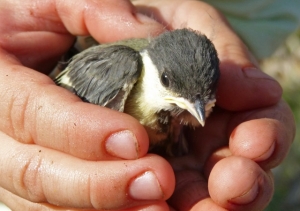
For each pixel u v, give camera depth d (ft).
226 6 1.00
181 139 0.72
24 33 0.79
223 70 0.72
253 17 1.02
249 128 0.66
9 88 0.64
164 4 0.87
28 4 0.79
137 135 0.59
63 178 0.61
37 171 0.62
